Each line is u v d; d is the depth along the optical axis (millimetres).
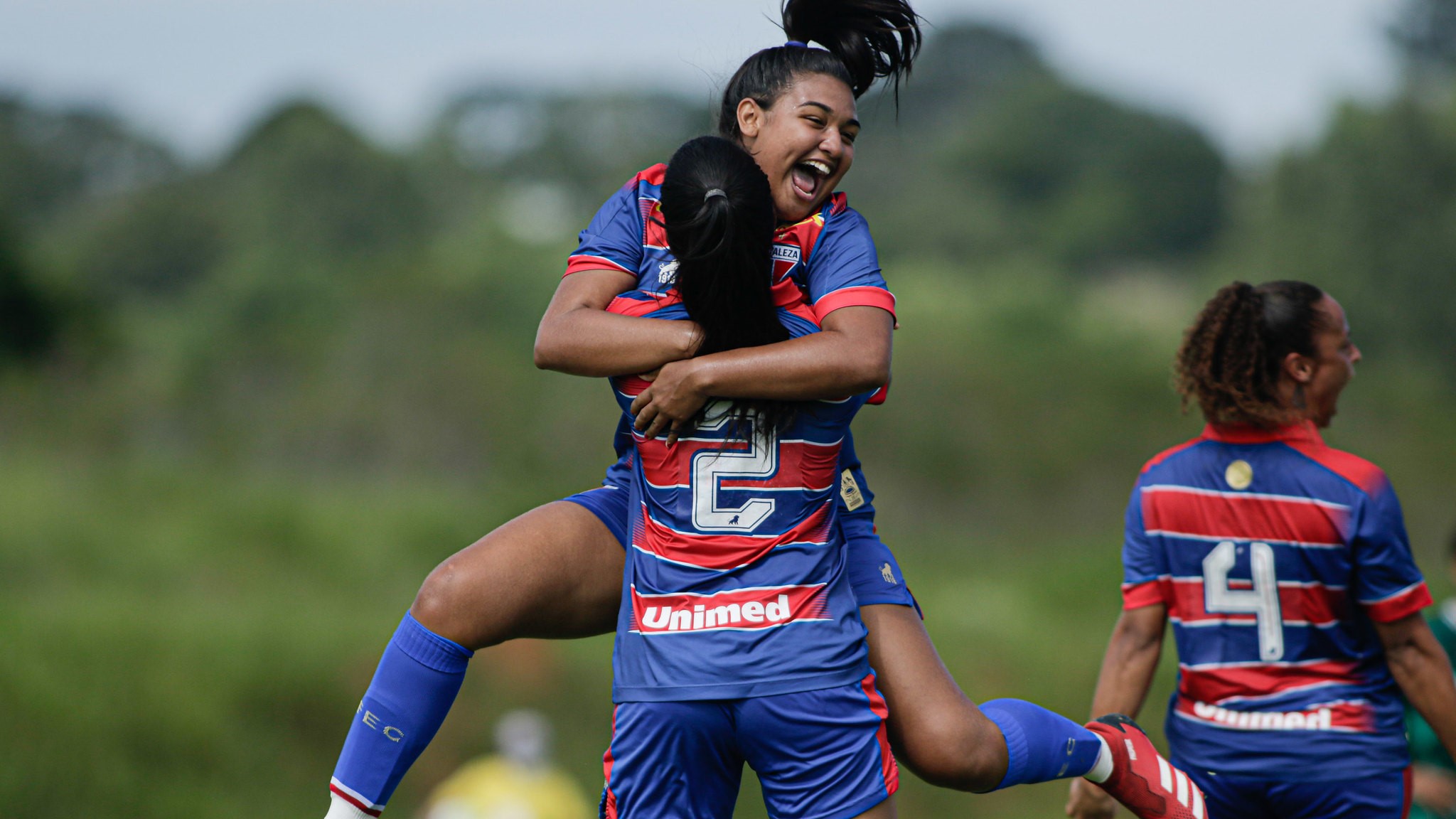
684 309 11047
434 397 112500
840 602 10961
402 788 53188
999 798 56656
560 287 11477
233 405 112250
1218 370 14133
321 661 58344
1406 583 13531
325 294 159375
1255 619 13930
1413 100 168000
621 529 11844
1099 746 12180
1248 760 13859
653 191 11688
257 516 76000
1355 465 13734
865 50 12789
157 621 58344
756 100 11477
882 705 11031
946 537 101938
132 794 47375
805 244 11336
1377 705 13773
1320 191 167500
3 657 52062
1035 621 74938
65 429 104562
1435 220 156875
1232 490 14039
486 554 11398
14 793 46094
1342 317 14227
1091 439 111438
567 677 59969
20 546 65750
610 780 11227
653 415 10758
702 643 10734
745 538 10828
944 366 120250
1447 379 151375
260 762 51500
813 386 10500
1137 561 14672
